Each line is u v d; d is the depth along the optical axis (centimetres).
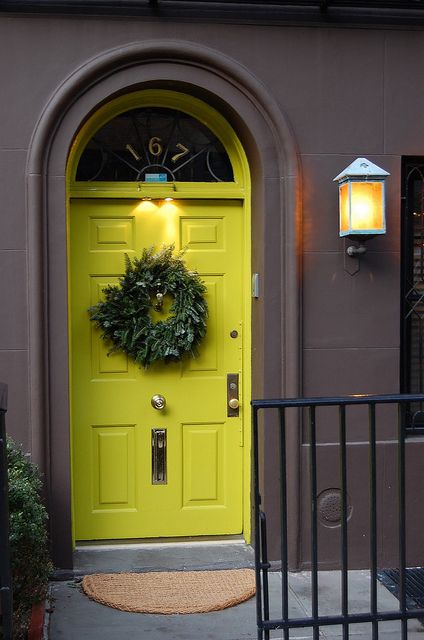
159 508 496
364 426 471
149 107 486
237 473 502
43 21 438
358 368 469
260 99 455
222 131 491
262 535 335
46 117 437
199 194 487
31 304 439
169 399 494
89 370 486
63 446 448
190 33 449
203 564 467
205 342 496
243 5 448
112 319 477
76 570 455
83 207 482
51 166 443
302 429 466
